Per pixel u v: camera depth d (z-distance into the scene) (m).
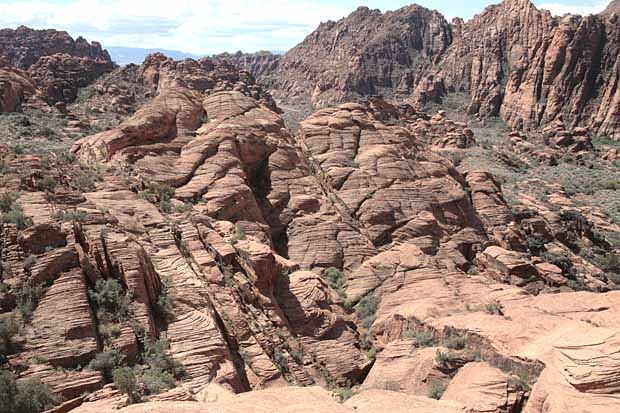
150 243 28.94
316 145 52.69
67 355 20.00
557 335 23.36
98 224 25.83
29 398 17.81
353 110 57.25
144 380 20.42
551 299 28.83
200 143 42.78
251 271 31.94
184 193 38.09
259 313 30.03
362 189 47.53
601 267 56.94
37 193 26.19
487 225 52.78
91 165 36.75
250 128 46.75
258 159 45.62
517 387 21.73
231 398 18.70
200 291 26.59
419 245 44.53
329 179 48.31
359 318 34.03
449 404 20.36
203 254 30.48
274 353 28.03
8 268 21.52
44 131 73.00
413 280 36.31
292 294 33.03
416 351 27.53
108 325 22.03
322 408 17.05
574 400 19.25
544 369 21.50
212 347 23.44
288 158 46.56
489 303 31.23
